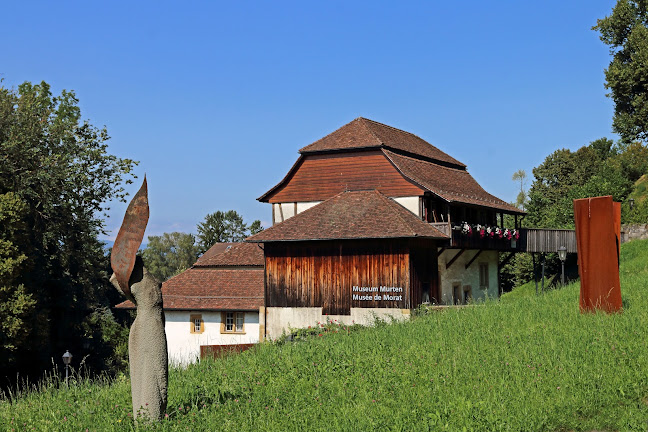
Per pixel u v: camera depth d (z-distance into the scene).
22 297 32.12
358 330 20.89
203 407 11.06
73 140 39.31
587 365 11.73
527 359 12.41
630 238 47.44
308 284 32.25
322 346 16.16
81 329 40.25
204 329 36.72
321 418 10.12
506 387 10.69
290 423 9.88
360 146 36.84
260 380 12.95
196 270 40.19
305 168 38.69
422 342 15.37
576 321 16.11
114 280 10.27
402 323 20.45
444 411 9.74
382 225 31.05
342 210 33.53
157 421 10.08
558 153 80.00
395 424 9.38
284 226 33.28
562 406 9.77
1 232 33.00
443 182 39.50
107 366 40.81
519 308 19.59
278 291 32.88
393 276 30.47
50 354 36.09
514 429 8.96
